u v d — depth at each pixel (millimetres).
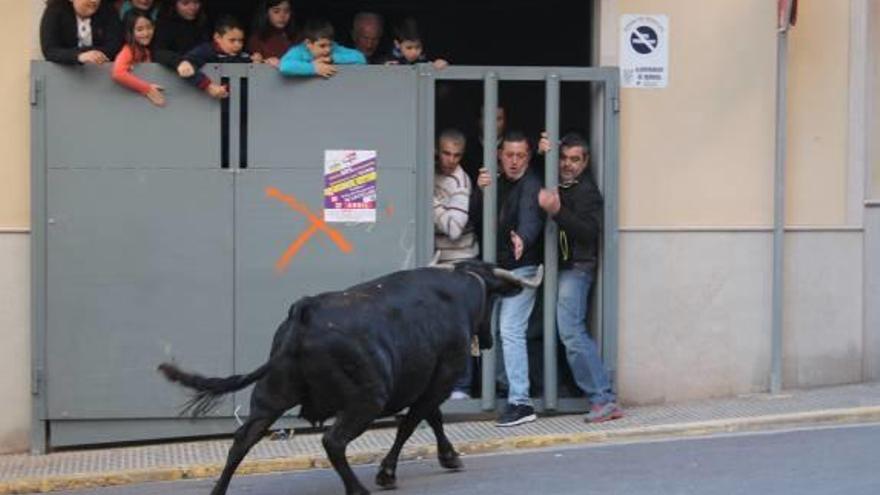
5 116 10281
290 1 11328
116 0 10508
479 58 12234
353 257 10570
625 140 11039
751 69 11203
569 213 10609
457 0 12109
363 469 9648
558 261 10844
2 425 10383
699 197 11148
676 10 11070
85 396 10375
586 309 11016
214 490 8273
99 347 10367
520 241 10656
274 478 9500
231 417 10523
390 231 10594
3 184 10305
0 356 10359
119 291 10367
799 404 10930
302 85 10484
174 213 10391
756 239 11266
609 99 10875
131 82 10219
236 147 10422
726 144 11180
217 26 10688
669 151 11086
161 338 10406
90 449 10492
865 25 11508
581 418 10891
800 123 11414
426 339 8477
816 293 11516
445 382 8711
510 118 11898
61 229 10297
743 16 11164
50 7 10219
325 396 8180
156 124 10344
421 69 10586
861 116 11508
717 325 11242
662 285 11133
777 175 11164
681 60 11086
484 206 10773
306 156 10500
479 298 8922
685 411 10859
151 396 10406
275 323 10492
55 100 10242
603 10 10969
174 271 10398
